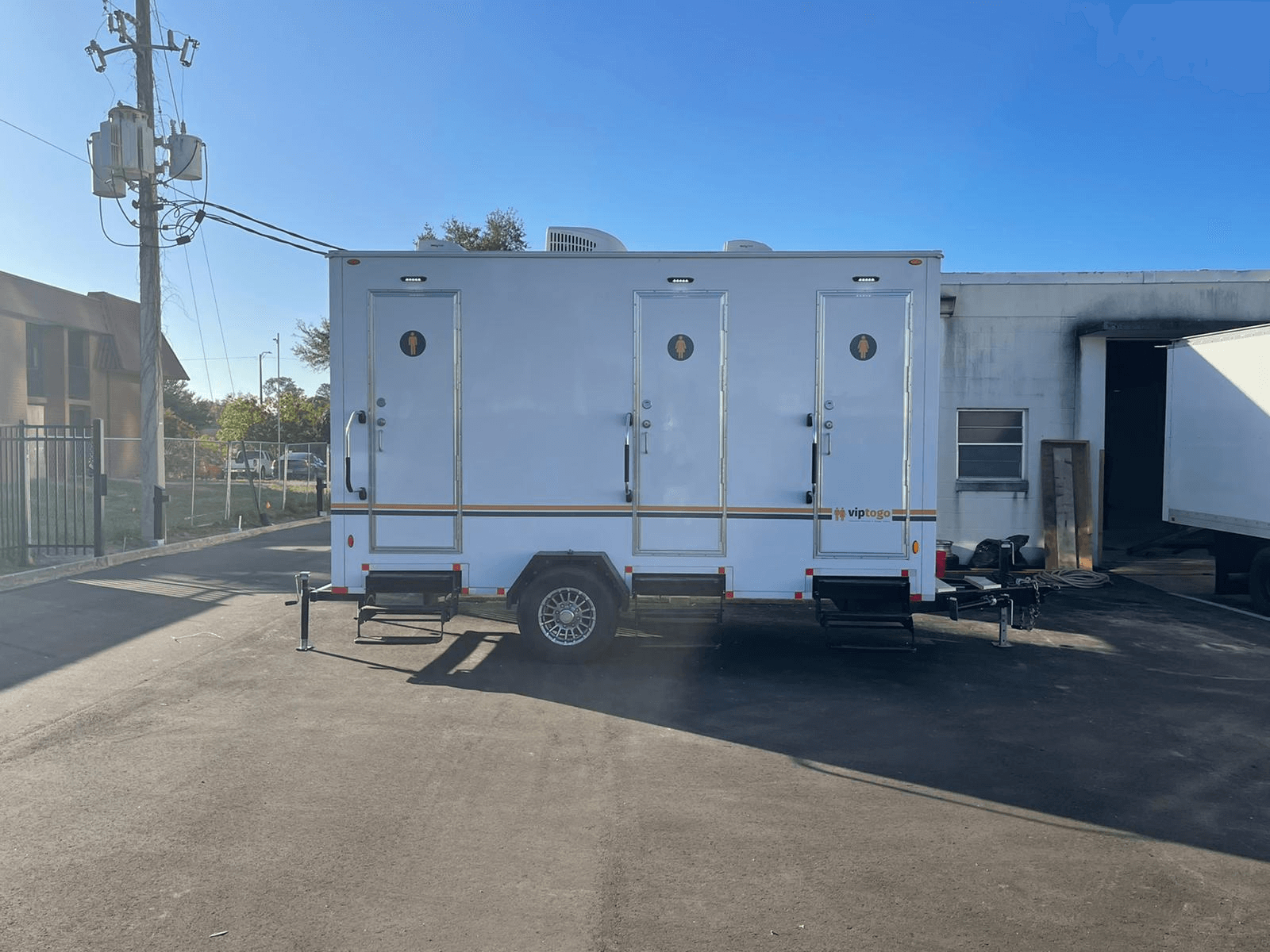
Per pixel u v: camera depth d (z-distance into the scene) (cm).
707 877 434
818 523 827
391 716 677
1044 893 425
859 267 819
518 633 965
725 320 825
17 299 2858
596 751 609
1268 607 1123
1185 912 409
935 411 820
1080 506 1438
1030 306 1452
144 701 711
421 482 837
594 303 830
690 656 886
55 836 468
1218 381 1214
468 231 3488
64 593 1151
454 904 405
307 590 880
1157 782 570
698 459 830
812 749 622
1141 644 962
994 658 898
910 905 411
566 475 834
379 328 833
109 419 3391
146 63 1641
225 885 418
